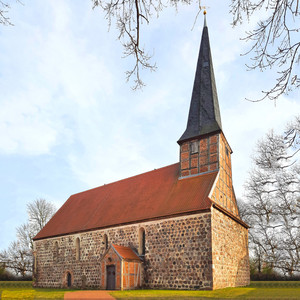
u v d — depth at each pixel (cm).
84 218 3086
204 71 2888
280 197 3234
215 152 2450
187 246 2089
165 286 2130
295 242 3081
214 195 2252
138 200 2717
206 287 1925
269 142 2431
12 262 4662
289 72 593
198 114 2716
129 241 2469
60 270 3022
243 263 2575
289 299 1470
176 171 2731
